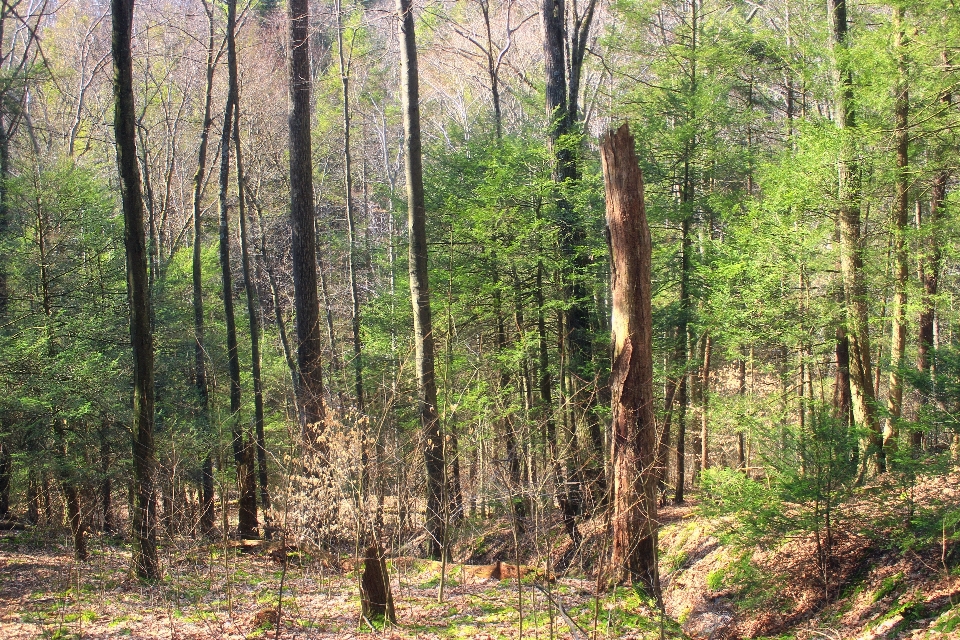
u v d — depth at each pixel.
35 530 11.55
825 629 7.99
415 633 6.75
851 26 12.73
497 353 12.86
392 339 15.98
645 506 7.74
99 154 26.80
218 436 12.45
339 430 6.94
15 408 10.13
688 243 13.35
